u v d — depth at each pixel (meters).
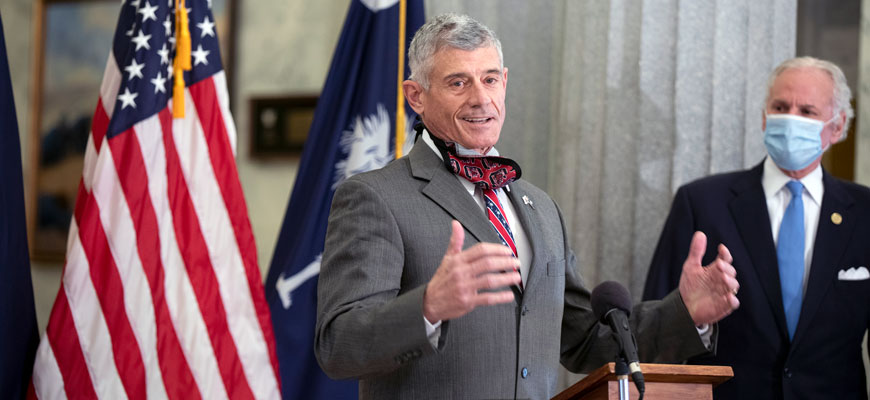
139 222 6.62
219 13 9.16
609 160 7.66
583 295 4.38
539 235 3.98
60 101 9.59
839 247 6.01
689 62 7.57
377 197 3.74
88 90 9.54
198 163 6.88
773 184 6.33
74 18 9.66
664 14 7.68
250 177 8.97
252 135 8.92
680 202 6.52
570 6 7.87
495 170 3.98
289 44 9.05
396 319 3.21
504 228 3.90
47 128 9.57
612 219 7.62
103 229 6.58
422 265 3.69
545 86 8.08
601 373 3.52
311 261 7.42
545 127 8.04
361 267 3.57
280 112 8.88
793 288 6.00
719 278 4.08
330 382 7.32
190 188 6.84
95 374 6.39
